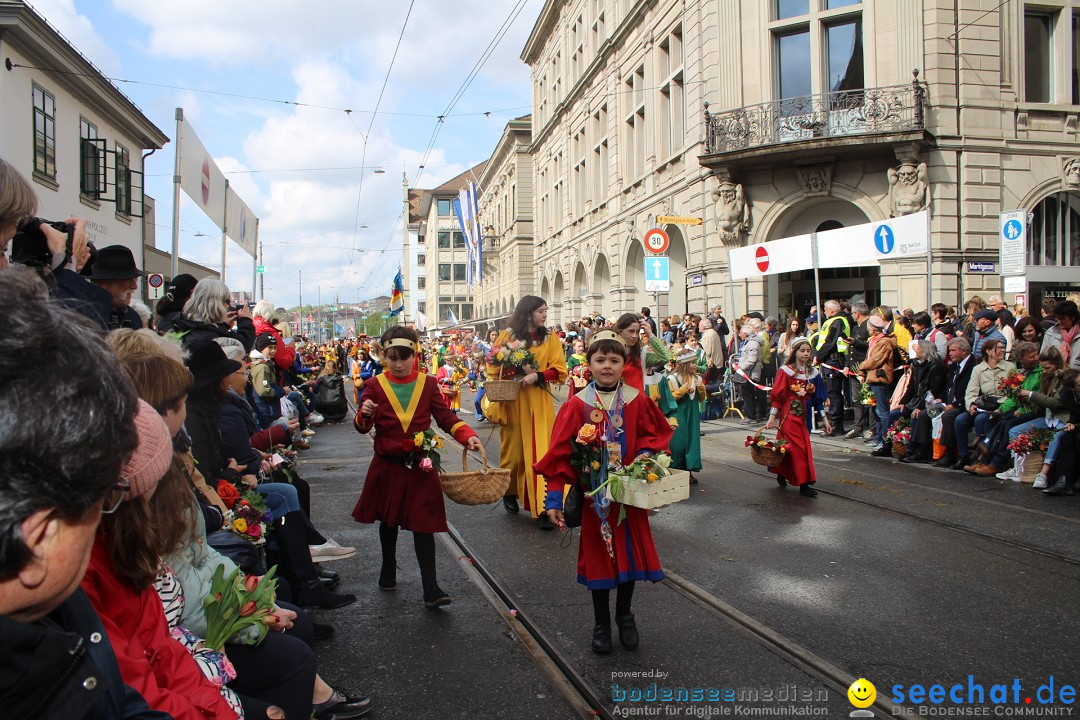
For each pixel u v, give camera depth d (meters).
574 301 34.03
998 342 8.66
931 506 7.08
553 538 6.42
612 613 4.63
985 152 17.31
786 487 8.10
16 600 1.29
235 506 3.86
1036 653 3.88
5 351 1.24
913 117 16.72
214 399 3.88
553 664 3.95
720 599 4.76
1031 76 18.48
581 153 33.31
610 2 27.70
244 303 7.16
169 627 2.50
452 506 7.77
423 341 30.73
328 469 9.96
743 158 18.00
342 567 5.70
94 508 1.38
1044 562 5.35
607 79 28.47
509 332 7.02
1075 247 18.91
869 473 8.87
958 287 17.20
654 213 23.94
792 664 3.83
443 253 77.56
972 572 5.16
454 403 17.88
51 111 18.81
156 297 17.86
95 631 1.59
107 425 1.34
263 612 2.79
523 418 7.05
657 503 3.82
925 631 4.18
